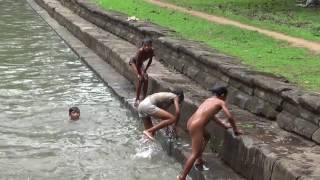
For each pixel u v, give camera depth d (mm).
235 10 23469
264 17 20859
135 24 17844
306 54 13312
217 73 10945
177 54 13523
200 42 14102
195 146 8070
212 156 8945
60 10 28688
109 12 21797
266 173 7250
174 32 15953
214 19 20672
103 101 13531
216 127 9055
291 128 8211
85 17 24906
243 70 10062
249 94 9609
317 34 16484
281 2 26000
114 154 9930
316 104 7637
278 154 7262
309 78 10617
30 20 29453
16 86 14773
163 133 10195
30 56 19203
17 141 10516
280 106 8688
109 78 15297
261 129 8430
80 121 11828
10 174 8930
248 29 17688
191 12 23203
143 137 10445
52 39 23203
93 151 10070
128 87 14250
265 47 14359
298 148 7500
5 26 26891
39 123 11617
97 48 18891
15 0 40312
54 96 13883
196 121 8039
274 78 9547
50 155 9828
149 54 12242
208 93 10953
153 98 10016
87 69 17250
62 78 15898
